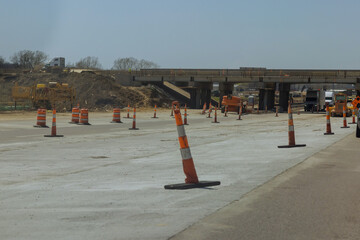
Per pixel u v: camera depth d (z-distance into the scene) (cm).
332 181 880
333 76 8819
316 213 627
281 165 1105
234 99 6456
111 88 8588
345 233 532
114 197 749
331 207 663
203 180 901
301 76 9012
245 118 4878
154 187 843
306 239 509
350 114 5506
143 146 1731
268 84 9894
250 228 551
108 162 1262
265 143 1753
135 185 870
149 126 3181
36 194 788
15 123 3300
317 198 724
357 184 850
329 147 1516
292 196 739
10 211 654
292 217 604
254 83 9769
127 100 8394
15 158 1357
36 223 582
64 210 656
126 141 1958
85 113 3300
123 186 860
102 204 695
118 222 582
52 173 1059
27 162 1266
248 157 1299
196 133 2430
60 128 2875
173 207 664
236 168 1076
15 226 568
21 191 821
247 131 2567
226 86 9819
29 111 5878
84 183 905
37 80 8644
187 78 9731
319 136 2050
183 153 838
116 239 508
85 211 648
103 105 7756
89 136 2242
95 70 10062
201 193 769
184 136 838
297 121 3975
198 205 675
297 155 1311
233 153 1415
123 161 1264
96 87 8362
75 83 8425
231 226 559
